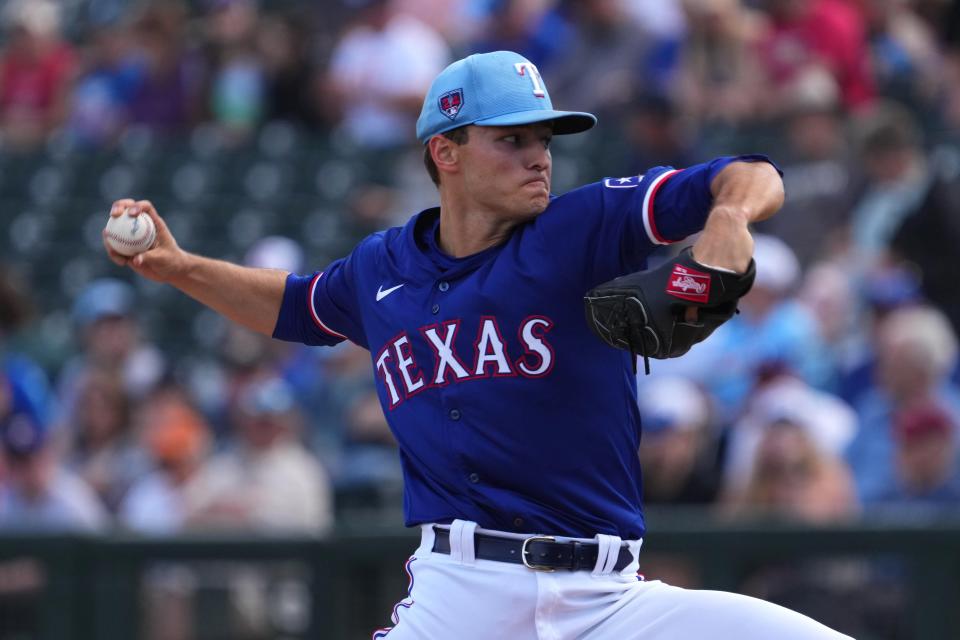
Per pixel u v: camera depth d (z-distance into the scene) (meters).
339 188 37.00
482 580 11.34
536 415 11.20
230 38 41.59
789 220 29.20
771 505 21.38
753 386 24.31
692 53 34.84
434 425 11.49
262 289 12.89
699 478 22.23
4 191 40.53
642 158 30.66
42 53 45.06
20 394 23.95
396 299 11.74
